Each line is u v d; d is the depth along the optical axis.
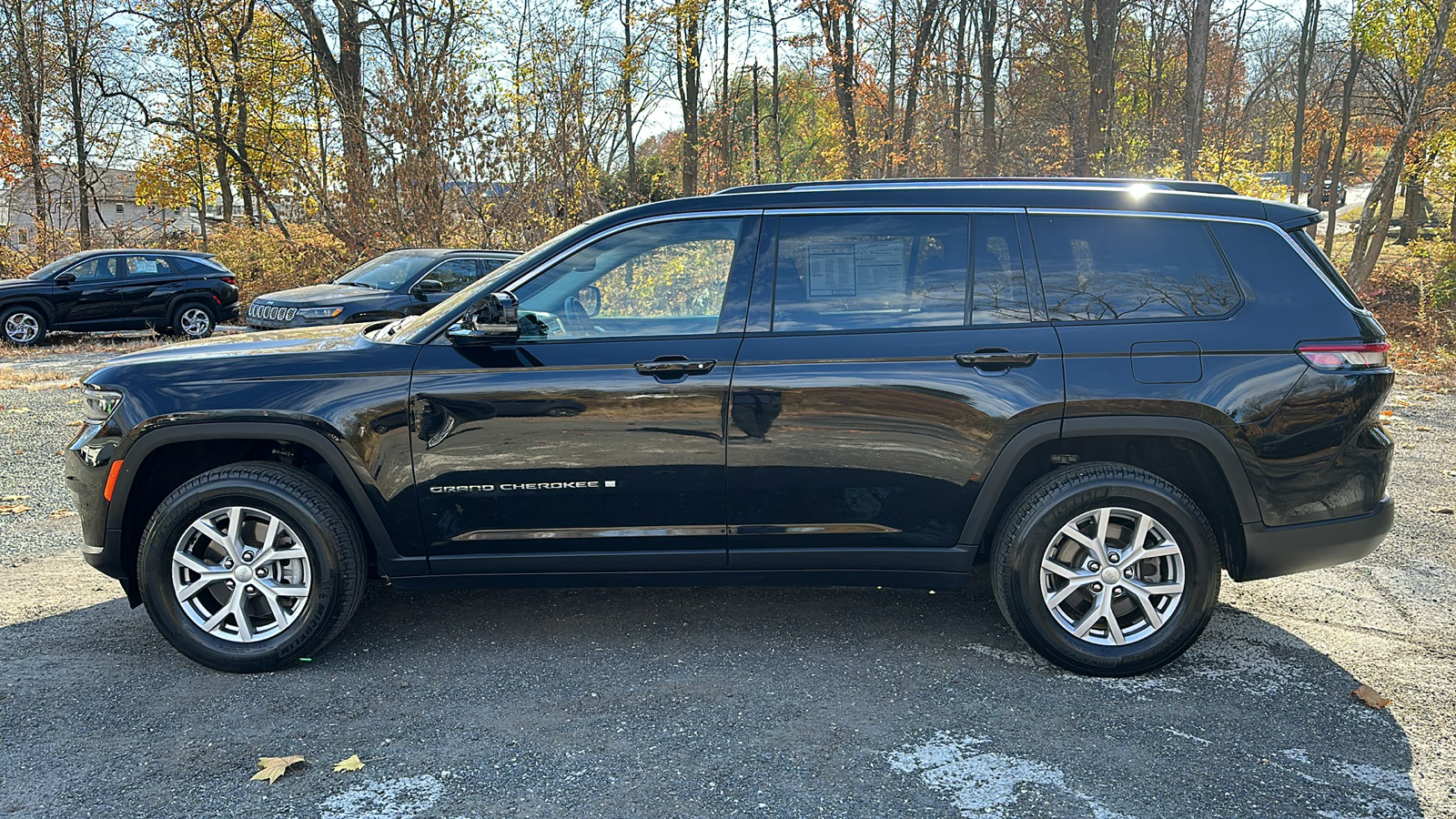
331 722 3.19
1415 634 3.95
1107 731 3.11
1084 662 3.48
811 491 3.54
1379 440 3.51
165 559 3.53
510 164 17.67
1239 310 3.47
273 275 21.36
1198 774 2.84
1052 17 26.92
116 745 3.03
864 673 3.55
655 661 3.68
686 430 3.50
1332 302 3.50
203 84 26.28
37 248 22.56
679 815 2.62
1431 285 17.80
